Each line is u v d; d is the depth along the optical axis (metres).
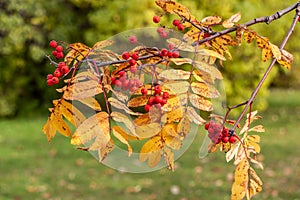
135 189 6.55
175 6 1.43
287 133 10.42
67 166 7.73
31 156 8.38
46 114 12.50
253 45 9.36
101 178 7.06
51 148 8.95
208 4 8.81
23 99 12.44
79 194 6.35
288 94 17.55
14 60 12.02
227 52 1.50
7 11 11.66
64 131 1.36
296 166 7.63
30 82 12.41
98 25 10.56
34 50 11.41
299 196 6.14
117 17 10.45
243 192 1.31
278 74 18.61
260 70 10.05
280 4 9.30
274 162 7.92
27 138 9.89
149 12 9.88
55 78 1.31
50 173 7.33
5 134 10.34
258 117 1.41
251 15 9.02
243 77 10.27
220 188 6.54
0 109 12.09
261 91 10.39
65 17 11.63
